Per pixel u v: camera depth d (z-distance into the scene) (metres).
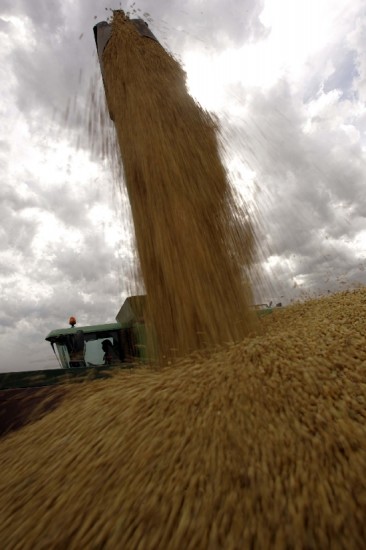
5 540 1.99
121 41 5.15
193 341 3.60
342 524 1.64
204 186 4.18
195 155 4.32
